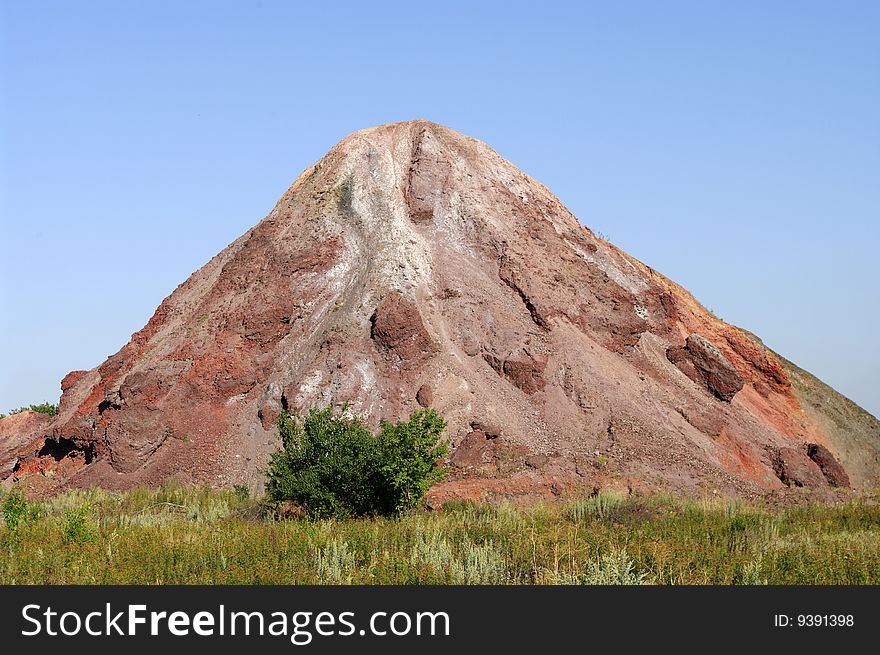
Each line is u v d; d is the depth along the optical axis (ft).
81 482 126.21
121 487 124.36
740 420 148.56
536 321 147.02
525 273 154.30
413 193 166.09
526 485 114.83
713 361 153.48
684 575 61.05
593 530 80.33
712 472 126.82
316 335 144.15
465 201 166.30
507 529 79.56
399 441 92.32
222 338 144.87
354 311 143.84
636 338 154.61
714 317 187.52
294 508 97.14
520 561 65.92
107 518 90.12
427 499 107.14
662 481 120.98
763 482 134.31
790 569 64.03
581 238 171.12
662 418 136.56
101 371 159.53
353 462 91.86
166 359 144.05
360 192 167.32
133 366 152.56
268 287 152.15
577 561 64.64
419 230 161.17
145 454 128.47
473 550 65.10
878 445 169.37
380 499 92.68
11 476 141.79
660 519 90.33
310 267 154.10
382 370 135.95
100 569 62.18
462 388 134.00
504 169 180.55
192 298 166.40
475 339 142.72
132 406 131.54
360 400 131.44
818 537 77.20
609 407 134.82
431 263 154.40
